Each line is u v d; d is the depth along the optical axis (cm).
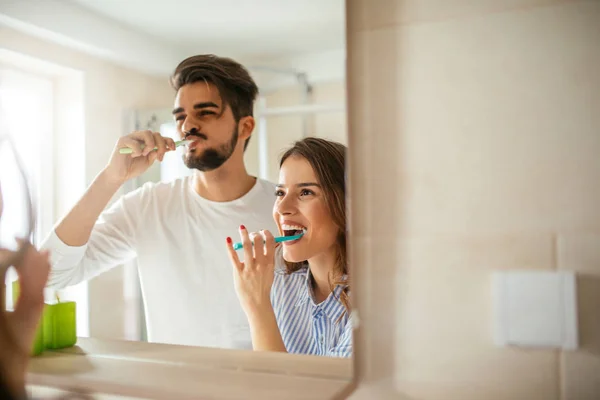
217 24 94
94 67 96
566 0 46
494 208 48
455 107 49
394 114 51
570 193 46
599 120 45
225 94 106
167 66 101
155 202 112
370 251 52
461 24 49
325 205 85
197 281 104
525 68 47
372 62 52
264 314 80
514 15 47
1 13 83
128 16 94
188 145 105
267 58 107
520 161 47
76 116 95
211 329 101
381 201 51
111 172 98
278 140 119
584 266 46
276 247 94
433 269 50
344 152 89
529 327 46
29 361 62
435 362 50
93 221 96
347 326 81
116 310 104
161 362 64
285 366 60
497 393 48
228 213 108
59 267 92
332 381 53
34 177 91
